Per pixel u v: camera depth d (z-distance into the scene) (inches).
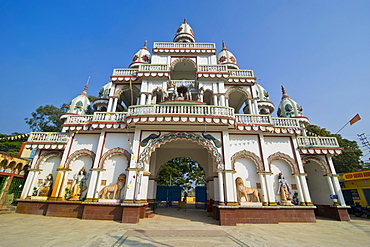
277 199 446.9
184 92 612.7
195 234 287.9
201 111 429.7
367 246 241.1
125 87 631.2
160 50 685.9
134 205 377.1
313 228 360.5
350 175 669.3
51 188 497.0
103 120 471.2
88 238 250.4
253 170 450.6
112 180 434.9
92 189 422.6
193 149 635.5
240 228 340.2
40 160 526.0
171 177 1117.1
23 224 332.5
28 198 482.6
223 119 414.9
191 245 231.0
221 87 576.4
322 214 526.9
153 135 439.2
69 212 425.4
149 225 350.9
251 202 417.7
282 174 468.4
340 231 337.7
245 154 453.7
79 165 477.4
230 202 382.6
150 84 599.5
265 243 245.1
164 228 328.2
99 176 432.5
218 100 566.9
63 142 522.3
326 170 519.5
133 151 424.5
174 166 1136.2
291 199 439.8
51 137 541.6
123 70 645.3
